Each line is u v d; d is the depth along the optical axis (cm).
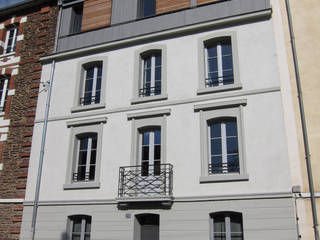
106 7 1513
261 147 1086
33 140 1434
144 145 1270
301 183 1018
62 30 1573
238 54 1216
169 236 1107
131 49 1401
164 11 1394
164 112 1238
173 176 1162
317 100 1082
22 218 1330
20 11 1741
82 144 1380
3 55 1678
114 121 1317
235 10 1278
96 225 1210
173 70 1291
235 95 1169
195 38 1303
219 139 1174
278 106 1109
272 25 1210
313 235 966
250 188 1060
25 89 1550
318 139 1045
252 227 1024
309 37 1161
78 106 1405
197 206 1102
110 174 1255
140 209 1166
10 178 1420
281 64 1155
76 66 1480
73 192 1288
